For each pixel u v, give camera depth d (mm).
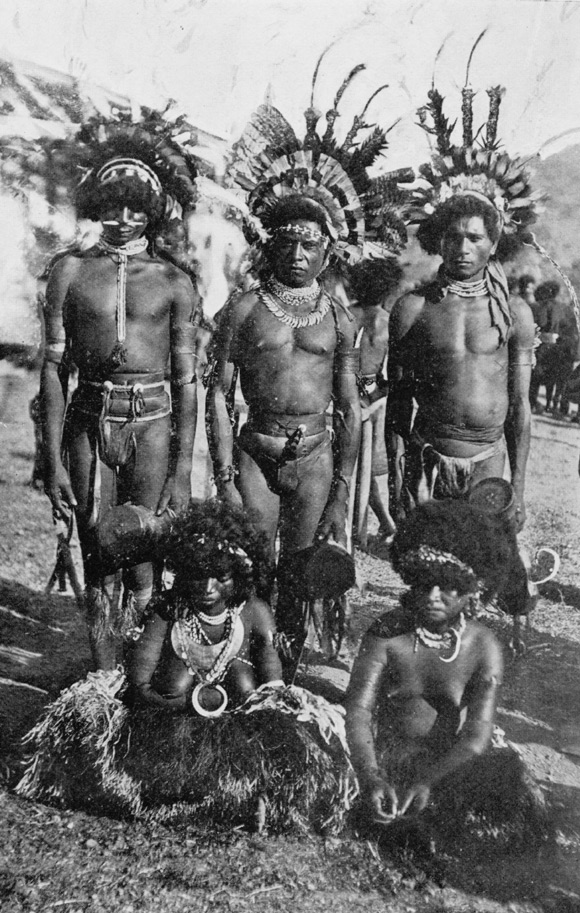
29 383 5289
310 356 4047
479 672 3504
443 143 4281
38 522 5227
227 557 3512
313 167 4023
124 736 3506
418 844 3361
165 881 3154
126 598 4266
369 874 3256
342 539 4180
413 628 3506
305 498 4133
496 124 4328
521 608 4391
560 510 5379
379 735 3555
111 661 4219
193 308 4152
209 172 4324
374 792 3334
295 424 4074
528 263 4879
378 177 4078
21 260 4977
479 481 4328
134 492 4195
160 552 4191
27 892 3070
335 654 4422
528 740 4008
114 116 4445
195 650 3600
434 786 3369
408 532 3590
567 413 5500
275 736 3479
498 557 3607
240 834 3432
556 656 4527
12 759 3727
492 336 4270
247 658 3672
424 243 4301
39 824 3416
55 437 4137
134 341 4059
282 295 4051
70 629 4605
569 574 5043
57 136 4820
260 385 4066
